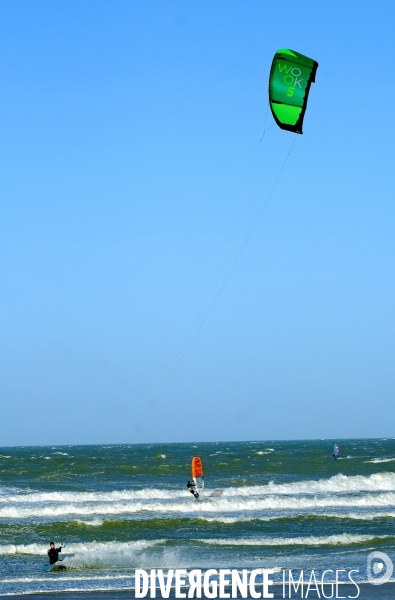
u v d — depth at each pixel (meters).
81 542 30.84
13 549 29.31
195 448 152.25
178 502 41.53
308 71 22.92
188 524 34.88
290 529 33.44
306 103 23.22
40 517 37.16
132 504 39.81
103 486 51.66
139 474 61.53
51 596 21.34
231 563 26.47
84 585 23.09
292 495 45.81
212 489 49.62
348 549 28.94
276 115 23.36
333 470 65.19
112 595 21.50
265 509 40.03
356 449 126.38
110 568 26.00
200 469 41.66
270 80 23.28
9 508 38.53
